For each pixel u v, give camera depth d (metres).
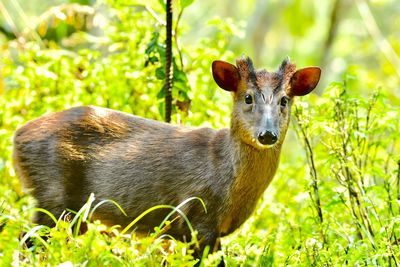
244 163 11.61
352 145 13.05
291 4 29.17
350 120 13.02
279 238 12.60
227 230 11.95
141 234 12.23
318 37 31.48
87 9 16.50
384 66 23.25
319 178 13.84
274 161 11.77
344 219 13.21
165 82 13.39
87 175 12.19
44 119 12.45
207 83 15.12
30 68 15.11
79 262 9.85
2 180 14.49
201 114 14.43
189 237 11.80
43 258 10.62
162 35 14.82
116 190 12.05
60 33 19.84
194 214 11.71
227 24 15.48
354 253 11.06
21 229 10.89
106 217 12.22
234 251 11.74
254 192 11.79
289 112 11.81
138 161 11.99
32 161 12.30
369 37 31.27
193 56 15.16
